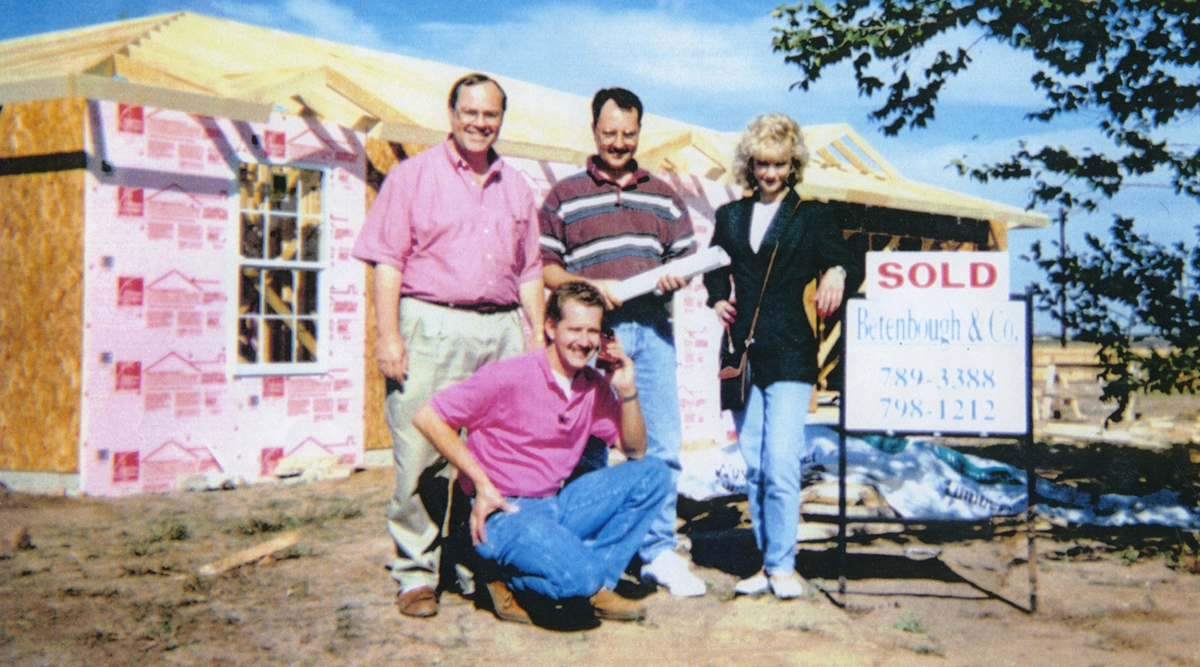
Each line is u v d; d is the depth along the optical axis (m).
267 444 8.22
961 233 15.70
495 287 4.19
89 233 7.32
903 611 4.28
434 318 4.11
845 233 13.40
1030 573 4.28
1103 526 5.99
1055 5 6.30
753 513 4.64
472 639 3.81
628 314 4.64
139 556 5.19
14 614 4.03
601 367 4.14
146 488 7.57
